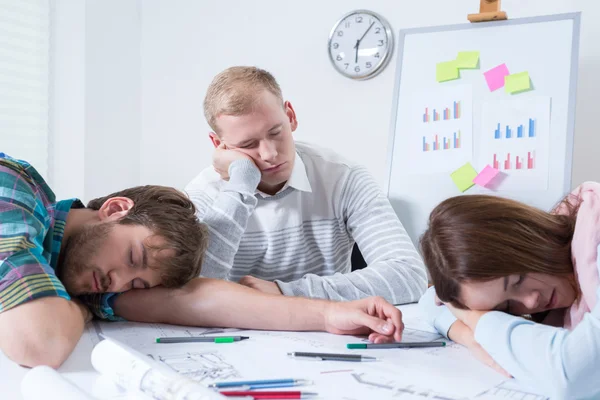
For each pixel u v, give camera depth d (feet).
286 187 4.93
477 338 2.76
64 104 9.04
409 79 6.88
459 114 6.57
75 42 8.99
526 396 2.28
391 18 8.48
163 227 3.45
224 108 4.44
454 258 2.94
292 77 9.20
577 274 2.91
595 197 2.99
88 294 3.62
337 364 2.67
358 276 4.29
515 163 6.27
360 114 8.75
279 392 2.18
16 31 8.57
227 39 9.62
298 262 5.15
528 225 2.99
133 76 9.97
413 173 6.74
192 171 9.93
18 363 2.69
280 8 9.23
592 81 7.29
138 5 10.07
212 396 1.87
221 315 3.55
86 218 3.68
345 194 5.07
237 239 4.48
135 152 10.08
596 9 7.24
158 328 3.54
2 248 2.94
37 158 8.91
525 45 6.36
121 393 2.25
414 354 2.92
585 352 2.32
